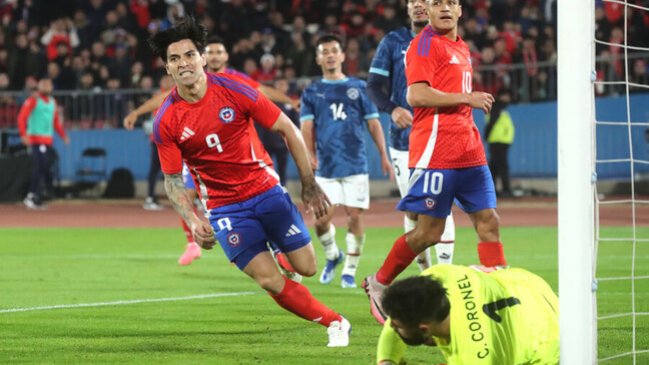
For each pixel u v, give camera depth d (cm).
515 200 4041
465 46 1259
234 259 1166
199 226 1128
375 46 4319
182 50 1109
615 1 1043
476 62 4119
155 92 4225
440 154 1233
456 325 852
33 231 3053
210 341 1248
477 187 1257
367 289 1265
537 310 915
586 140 888
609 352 1160
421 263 1634
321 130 1861
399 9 4506
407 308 826
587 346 884
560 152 896
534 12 4497
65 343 1239
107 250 2505
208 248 1142
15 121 4253
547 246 2512
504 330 875
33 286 1820
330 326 1203
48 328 1355
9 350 1192
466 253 2341
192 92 1121
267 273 1160
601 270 2016
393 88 1633
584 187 887
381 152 1911
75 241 2744
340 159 1834
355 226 1827
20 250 2498
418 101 1208
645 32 4038
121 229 3128
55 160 4175
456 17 1239
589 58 893
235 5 4650
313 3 4716
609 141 3944
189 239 2191
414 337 852
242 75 1947
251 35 4394
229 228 1155
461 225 3167
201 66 1121
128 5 4731
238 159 1145
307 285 1848
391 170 1927
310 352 1167
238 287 1803
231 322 1402
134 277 1958
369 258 2292
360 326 1359
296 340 1252
